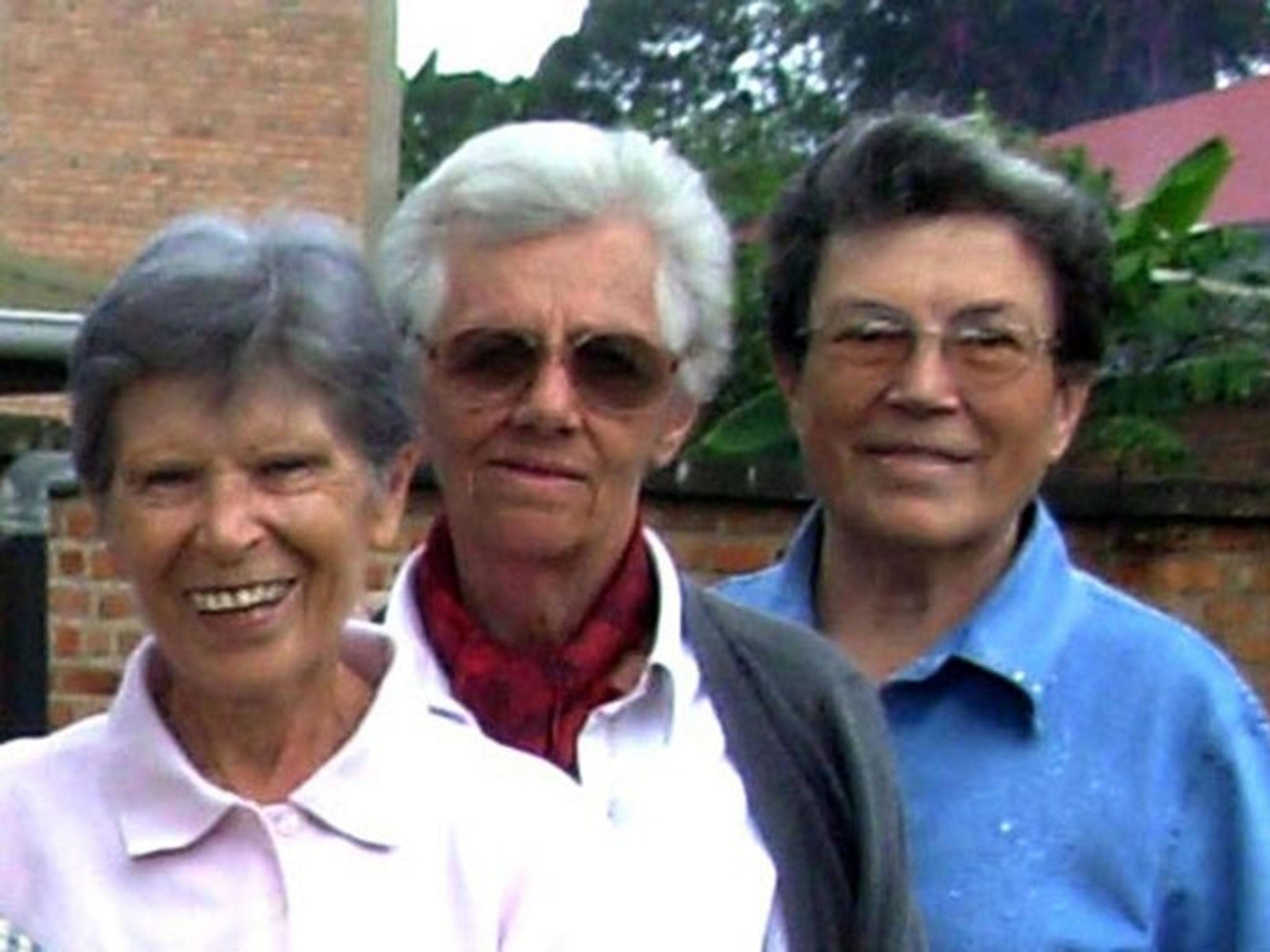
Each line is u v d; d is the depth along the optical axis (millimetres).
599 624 2381
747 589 2854
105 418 1944
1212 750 2584
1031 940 2498
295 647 1978
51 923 1986
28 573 4891
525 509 2320
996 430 2617
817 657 2395
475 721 2359
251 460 1937
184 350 1912
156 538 1939
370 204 12953
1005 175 2596
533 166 2283
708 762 2330
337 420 1960
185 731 2051
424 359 2334
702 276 2352
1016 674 2570
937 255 2596
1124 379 6016
